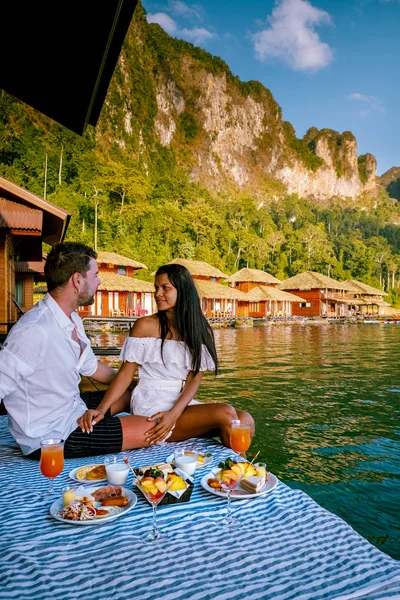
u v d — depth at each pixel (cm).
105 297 3484
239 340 2598
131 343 293
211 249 7162
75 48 283
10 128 6009
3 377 240
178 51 16288
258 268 8238
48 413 259
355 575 157
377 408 798
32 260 1633
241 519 199
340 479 461
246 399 881
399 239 16138
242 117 17938
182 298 286
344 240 11550
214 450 288
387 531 354
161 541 179
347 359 1602
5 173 5134
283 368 1341
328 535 186
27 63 324
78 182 5688
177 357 292
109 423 276
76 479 237
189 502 217
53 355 250
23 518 198
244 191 16938
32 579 153
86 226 5153
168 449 289
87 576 155
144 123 13150
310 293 5725
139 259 5359
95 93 330
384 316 6675
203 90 16362
